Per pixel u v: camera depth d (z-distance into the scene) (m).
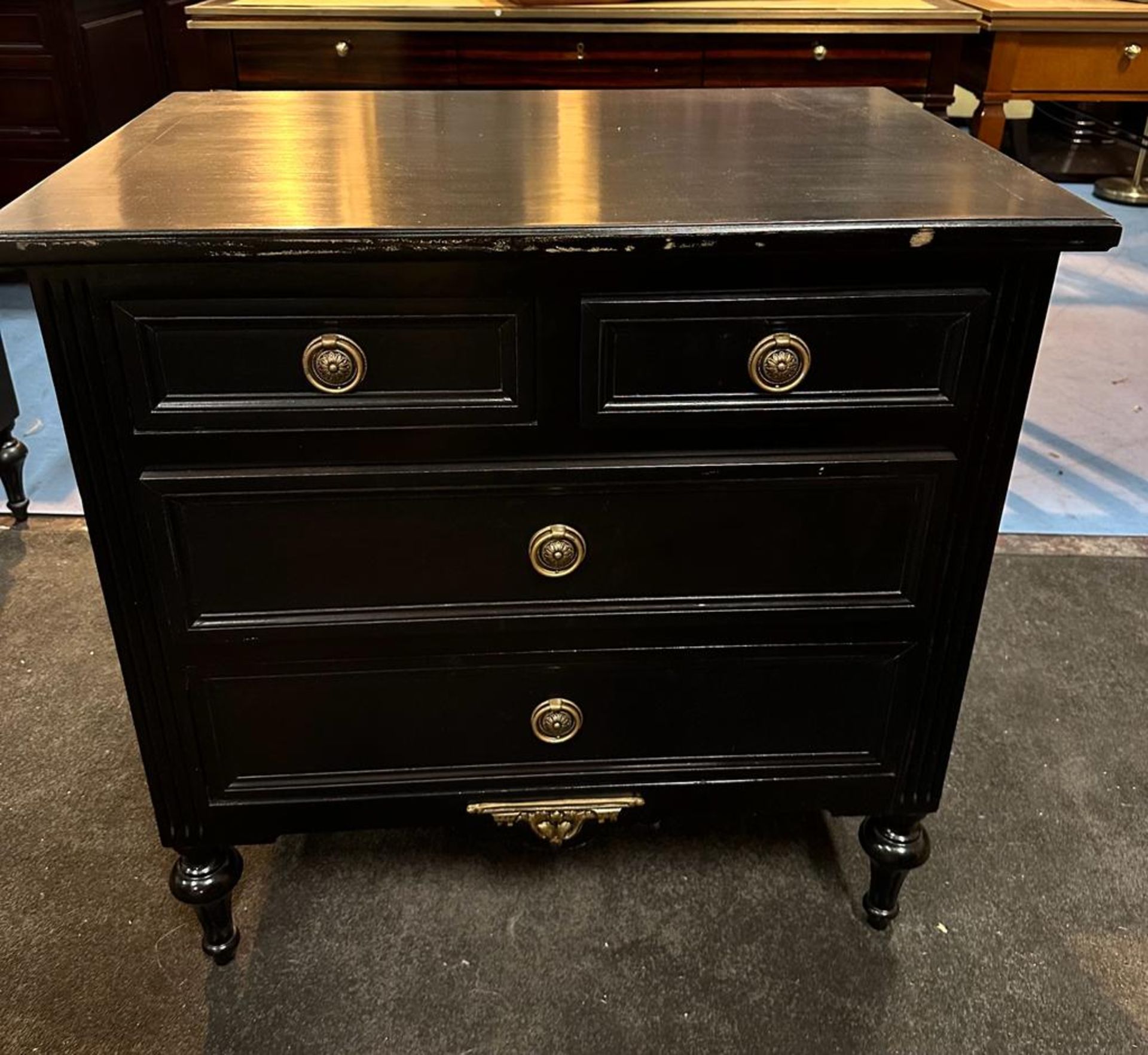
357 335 0.80
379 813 1.03
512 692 0.98
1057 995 1.09
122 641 0.92
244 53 2.03
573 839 1.19
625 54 2.06
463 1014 1.07
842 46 2.06
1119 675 1.53
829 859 1.24
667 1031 1.06
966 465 0.89
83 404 0.82
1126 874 1.23
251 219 0.77
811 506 0.90
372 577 0.91
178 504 0.86
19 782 1.34
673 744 1.02
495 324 0.81
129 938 1.15
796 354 0.83
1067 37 2.17
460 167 0.94
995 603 1.67
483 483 0.87
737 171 0.93
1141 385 2.33
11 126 2.54
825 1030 1.06
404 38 2.03
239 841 1.03
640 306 0.80
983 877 1.22
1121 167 3.59
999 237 0.78
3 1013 1.07
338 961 1.12
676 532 0.91
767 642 0.97
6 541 1.81
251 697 0.96
